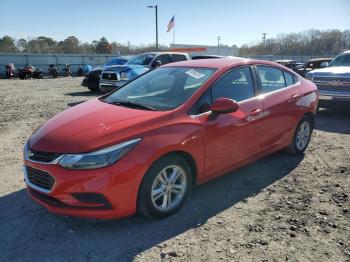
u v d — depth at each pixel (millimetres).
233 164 4387
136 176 3314
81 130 3455
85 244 3277
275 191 4426
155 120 3586
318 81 9562
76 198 3225
